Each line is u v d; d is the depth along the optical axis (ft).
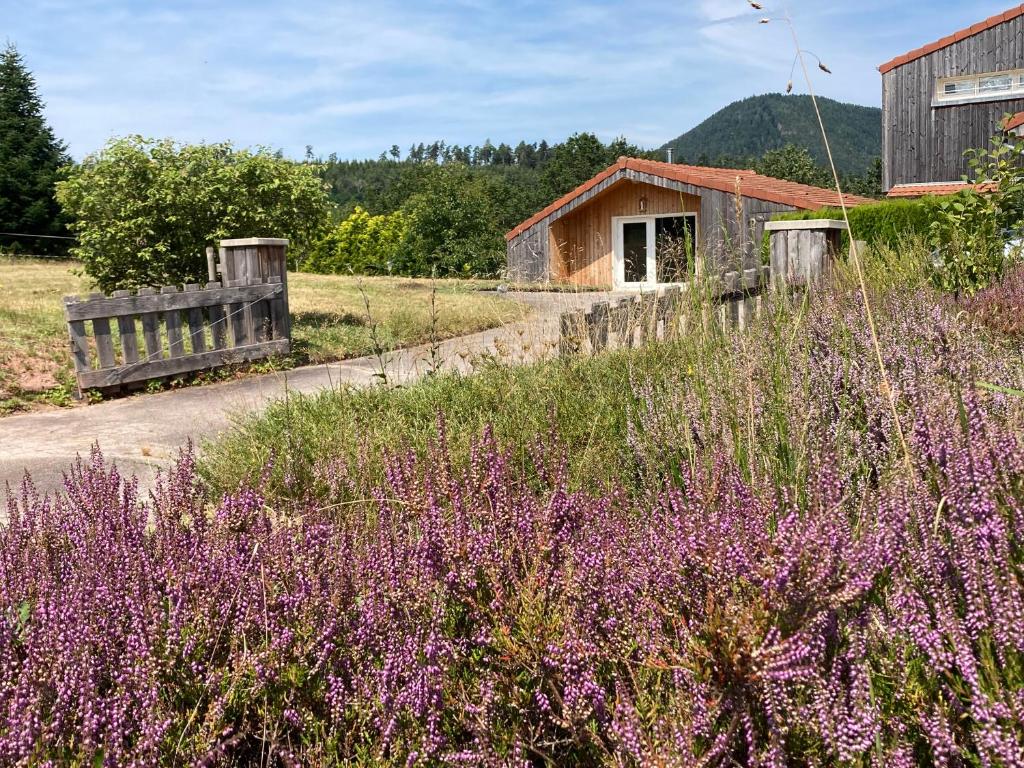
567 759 6.35
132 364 28.40
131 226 41.73
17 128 128.67
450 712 6.44
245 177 44.50
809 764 5.28
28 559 8.65
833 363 12.50
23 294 60.03
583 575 6.69
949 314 14.16
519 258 89.56
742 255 23.31
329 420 17.30
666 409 12.64
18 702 6.00
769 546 5.78
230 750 6.65
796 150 238.89
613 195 85.97
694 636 5.91
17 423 23.91
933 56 78.13
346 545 8.16
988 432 7.20
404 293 63.82
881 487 7.27
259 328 32.48
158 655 6.77
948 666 5.46
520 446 13.35
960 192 26.91
